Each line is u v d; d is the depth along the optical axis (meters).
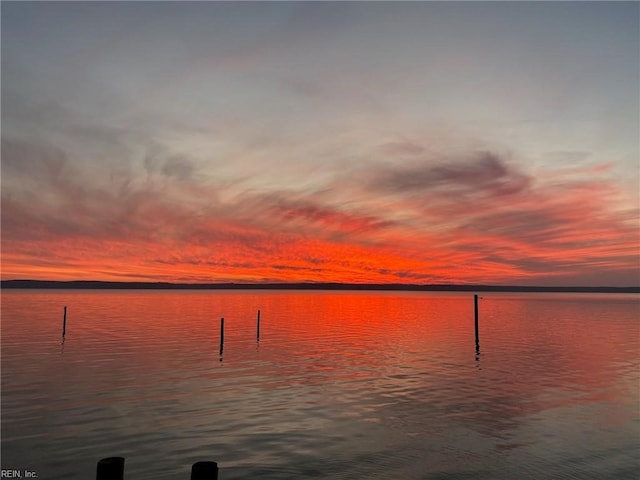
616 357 37.47
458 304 152.38
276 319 76.31
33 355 35.69
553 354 39.03
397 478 14.30
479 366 32.97
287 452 16.17
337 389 25.55
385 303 157.25
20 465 14.77
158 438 17.30
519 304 155.62
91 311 88.88
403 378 28.62
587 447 16.83
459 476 14.45
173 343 43.66
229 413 20.56
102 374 28.77
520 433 18.30
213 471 9.47
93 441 16.89
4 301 131.62
